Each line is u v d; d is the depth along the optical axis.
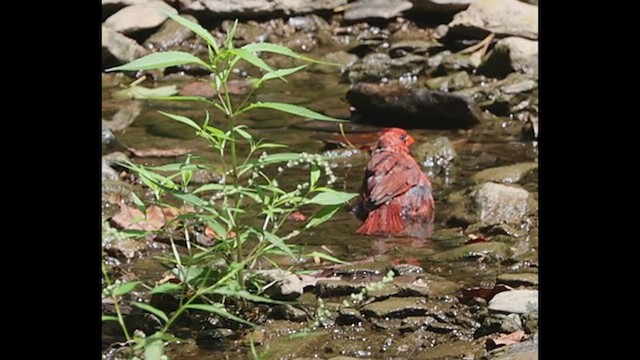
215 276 9.48
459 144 15.52
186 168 9.34
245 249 10.81
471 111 16.28
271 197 10.55
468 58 19.08
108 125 16.03
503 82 17.62
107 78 18.92
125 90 18.06
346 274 10.70
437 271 10.94
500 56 18.52
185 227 9.98
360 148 15.02
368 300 9.98
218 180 13.29
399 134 13.07
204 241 11.35
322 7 21.50
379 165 12.68
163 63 8.66
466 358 8.87
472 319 9.61
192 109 17.03
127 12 20.34
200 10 21.06
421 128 16.36
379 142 13.02
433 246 11.77
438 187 13.69
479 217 12.36
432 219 12.57
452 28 19.91
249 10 21.17
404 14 21.33
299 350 9.13
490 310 9.63
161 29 20.55
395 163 12.66
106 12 20.61
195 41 20.58
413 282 10.34
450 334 9.41
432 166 14.45
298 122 16.34
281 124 16.22
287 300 9.92
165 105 17.27
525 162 14.54
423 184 12.62
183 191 9.30
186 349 9.16
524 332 9.25
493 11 19.81
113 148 14.50
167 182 9.66
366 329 9.53
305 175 13.88
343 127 16.16
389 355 9.02
